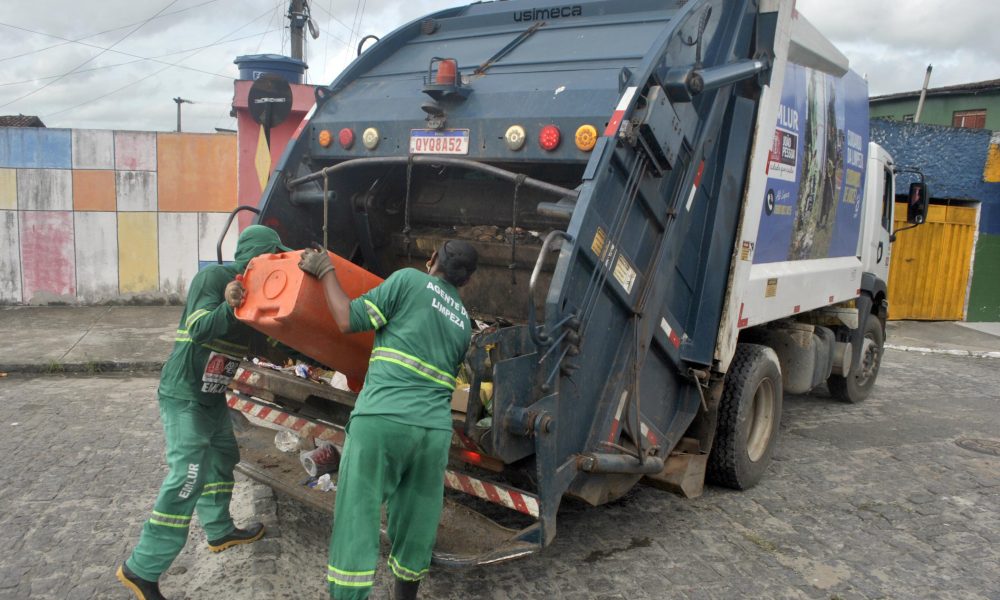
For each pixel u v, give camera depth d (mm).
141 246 11508
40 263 11281
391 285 3119
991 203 14648
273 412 4316
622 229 3668
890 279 13953
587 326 3539
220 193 11555
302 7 15898
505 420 3100
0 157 10961
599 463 3586
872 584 3990
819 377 6621
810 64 5680
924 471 5828
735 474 5117
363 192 4875
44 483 4859
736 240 4621
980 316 14922
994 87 20688
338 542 3027
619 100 3564
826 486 5426
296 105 10570
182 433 3463
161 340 9320
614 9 4531
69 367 8086
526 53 4395
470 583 3809
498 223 4598
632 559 4156
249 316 3250
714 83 3998
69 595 3520
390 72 4887
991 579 4094
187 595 3557
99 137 11148
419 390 3070
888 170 8016
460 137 4078
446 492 4523
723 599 3771
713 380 4727
